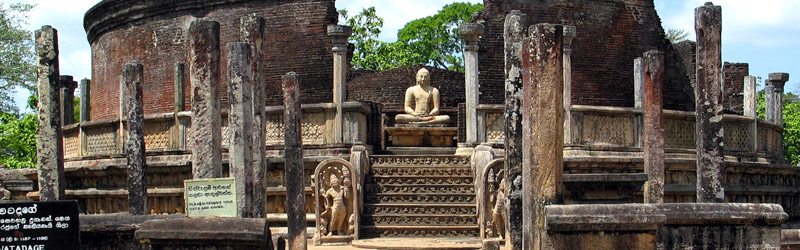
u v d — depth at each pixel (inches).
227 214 372.8
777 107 863.7
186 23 909.2
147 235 348.8
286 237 584.7
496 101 869.2
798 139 1423.5
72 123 885.8
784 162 853.8
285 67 879.1
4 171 832.3
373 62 1565.0
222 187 374.0
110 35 987.3
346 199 588.1
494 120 704.4
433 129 793.6
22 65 1314.0
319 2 874.1
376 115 746.8
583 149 681.0
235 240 342.3
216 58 425.1
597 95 891.4
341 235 588.1
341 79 685.9
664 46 928.3
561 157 358.9
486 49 873.5
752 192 720.3
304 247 490.3
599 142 689.6
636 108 705.0
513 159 423.5
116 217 385.1
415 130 792.9
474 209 612.1
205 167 420.8
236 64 447.2
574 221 336.8
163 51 920.9
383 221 609.0
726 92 1030.4
